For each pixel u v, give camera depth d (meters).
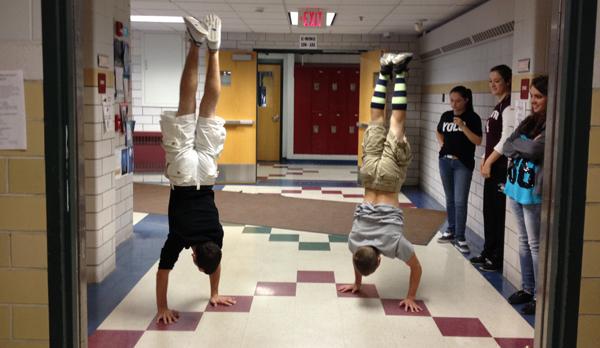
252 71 9.42
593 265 2.28
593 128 2.22
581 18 2.17
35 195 2.33
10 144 2.31
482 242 5.81
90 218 4.32
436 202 8.15
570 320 2.30
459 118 5.25
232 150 9.55
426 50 8.80
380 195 3.86
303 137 13.41
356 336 3.44
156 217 6.79
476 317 3.76
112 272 4.66
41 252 2.35
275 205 7.62
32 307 2.38
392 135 3.77
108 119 4.52
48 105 2.29
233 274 4.64
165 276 3.60
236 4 6.66
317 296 4.14
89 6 4.11
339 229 6.30
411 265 3.86
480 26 6.13
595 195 2.25
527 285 3.98
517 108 4.23
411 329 3.55
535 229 3.63
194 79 3.35
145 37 9.63
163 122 3.45
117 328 3.52
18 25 2.27
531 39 3.97
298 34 9.49
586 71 2.19
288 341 3.36
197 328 3.54
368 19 7.72
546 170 2.37
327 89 13.23
